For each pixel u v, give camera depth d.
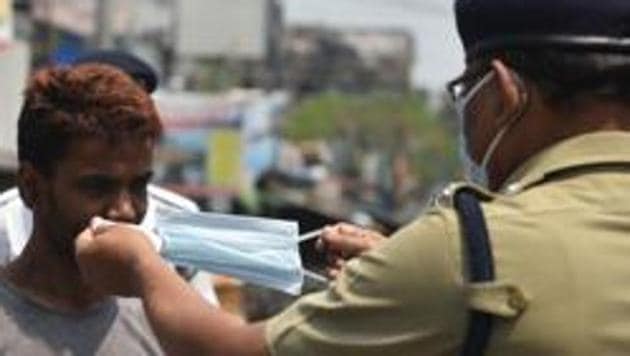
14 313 3.59
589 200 2.87
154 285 2.96
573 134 2.94
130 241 3.03
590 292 2.78
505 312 2.77
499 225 2.83
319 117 65.81
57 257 3.60
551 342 2.76
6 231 4.66
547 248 2.80
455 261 2.80
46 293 3.62
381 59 70.88
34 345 3.57
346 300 2.86
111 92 3.52
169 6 49.00
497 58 2.97
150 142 3.57
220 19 46.19
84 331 3.62
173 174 38.56
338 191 56.12
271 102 44.00
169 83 47.78
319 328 2.88
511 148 2.98
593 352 2.76
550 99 2.94
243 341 2.90
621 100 2.93
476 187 2.90
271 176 31.88
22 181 3.61
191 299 2.94
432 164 64.94
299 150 52.44
